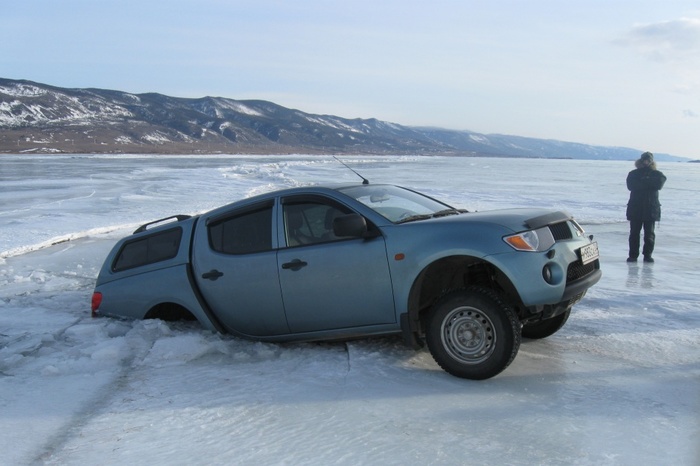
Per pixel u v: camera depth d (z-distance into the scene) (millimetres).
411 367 4730
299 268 4941
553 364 4773
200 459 3289
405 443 3404
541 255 4309
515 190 29375
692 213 18375
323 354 5109
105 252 11461
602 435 3455
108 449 3445
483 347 4309
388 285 4633
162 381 4562
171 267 5641
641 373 4535
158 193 25359
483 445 3354
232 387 4402
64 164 72938
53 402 4180
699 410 3805
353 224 4633
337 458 3248
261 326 5238
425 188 30250
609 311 6582
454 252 4371
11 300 7480
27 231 13961
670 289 7738
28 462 3311
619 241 12461
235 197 23000
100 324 5758
